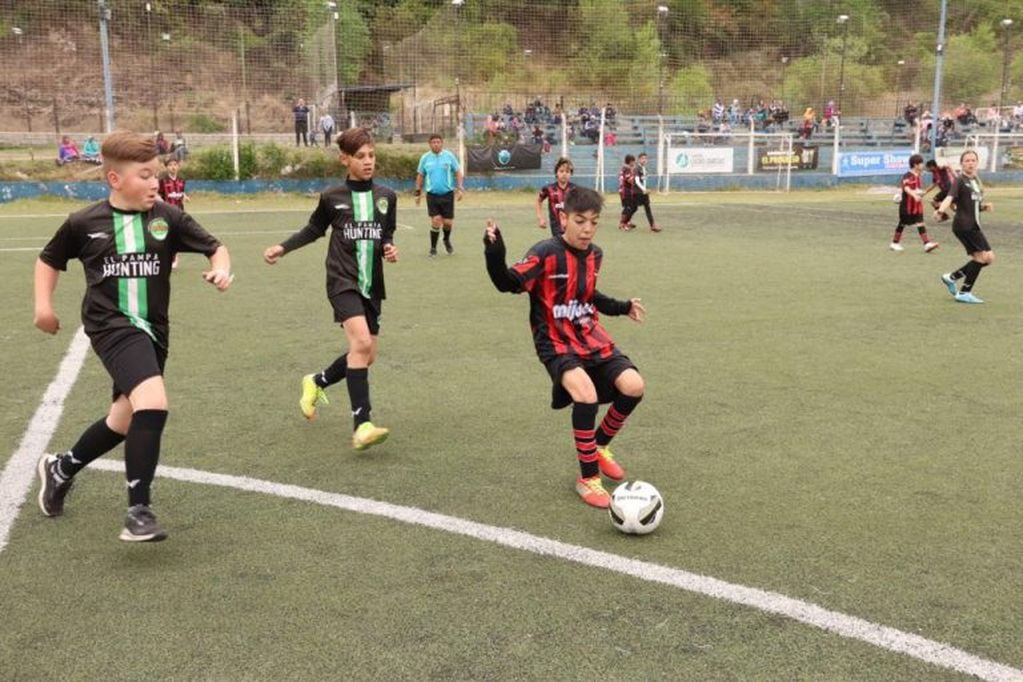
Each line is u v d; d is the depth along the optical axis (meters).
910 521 3.65
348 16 34.91
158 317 3.45
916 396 5.52
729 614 2.89
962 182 8.74
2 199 20.81
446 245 12.86
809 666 2.60
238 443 4.63
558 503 3.85
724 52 46.28
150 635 2.75
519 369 6.16
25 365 6.23
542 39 42.06
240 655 2.64
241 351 6.71
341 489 4.00
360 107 33.72
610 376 3.96
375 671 2.56
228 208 20.45
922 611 2.91
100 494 3.92
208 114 35.47
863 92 47.00
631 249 13.49
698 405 5.30
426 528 3.58
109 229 3.32
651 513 3.47
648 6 43.56
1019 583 3.12
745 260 12.16
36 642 2.71
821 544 3.43
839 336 7.29
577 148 29.52
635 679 2.52
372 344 4.57
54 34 38.22
